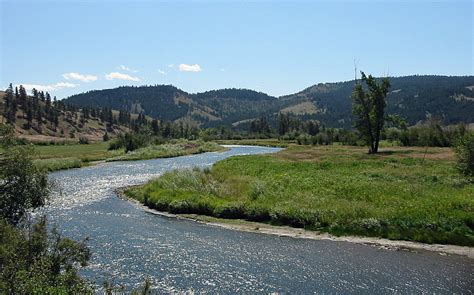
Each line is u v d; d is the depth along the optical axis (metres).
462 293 16.89
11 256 11.86
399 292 17.02
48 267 12.35
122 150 100.31
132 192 40.56
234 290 17.33
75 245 14.30
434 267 19.98
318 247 23.36
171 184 37.75
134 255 21.94
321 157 64.38
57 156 80.12
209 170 45.34
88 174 57.25
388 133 114.12
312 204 29.70
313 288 17.48
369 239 24.69
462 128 90.62
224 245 23.86
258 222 29.06
